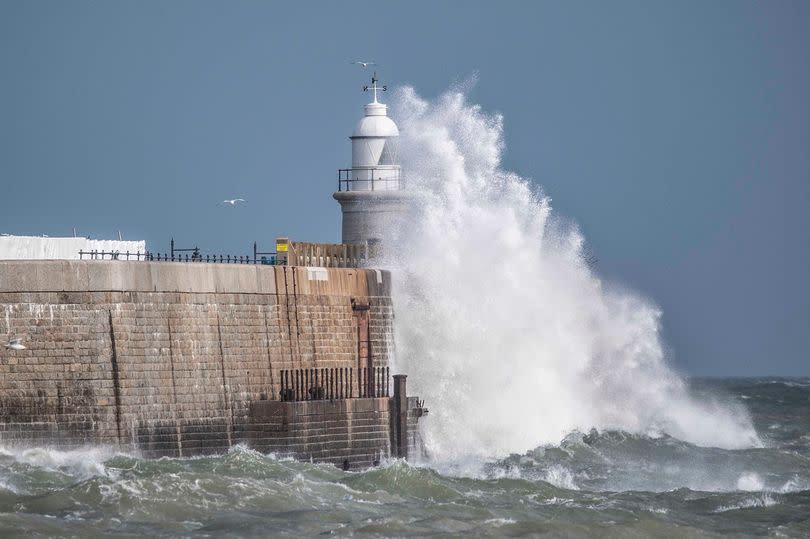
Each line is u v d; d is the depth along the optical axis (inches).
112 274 6515.8
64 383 6422.2
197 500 5457.7
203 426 6752.0
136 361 6550.2
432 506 5698.8
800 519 5964.6
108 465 6112.2
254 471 6136.8
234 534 5064.0
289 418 6835.6
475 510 5644.7
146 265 6619.1
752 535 5600.4
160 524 5177.2
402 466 6250.0
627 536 5442.9
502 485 6328.7
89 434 6437.0
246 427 6909.5
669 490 6648.6
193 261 7455.7
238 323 6948.8
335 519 5354.3
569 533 5398.6
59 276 6441.9
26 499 5344.5
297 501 5595.5
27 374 6392.7
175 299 6697.8
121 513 5275.6
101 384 6461.6
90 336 6456.7
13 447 6373.0
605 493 6378.0
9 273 6387.8
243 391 6934.1
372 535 5132.9
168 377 6643.7
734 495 6407.5
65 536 4909.0
